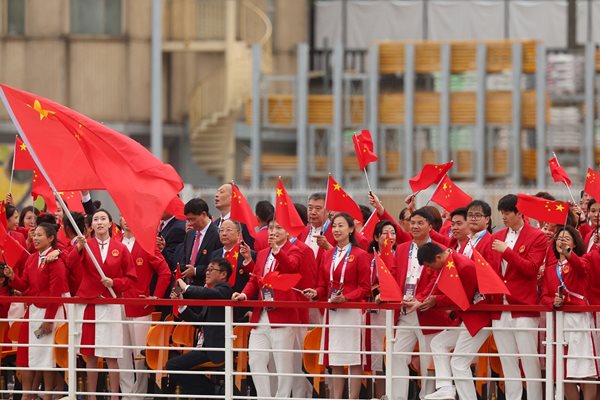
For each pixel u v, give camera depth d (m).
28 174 60.50
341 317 25.23
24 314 26.92
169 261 28.50
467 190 49.09
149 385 26.94
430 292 24.64
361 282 25.22
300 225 25.56
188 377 25.80
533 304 24.38
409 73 60.81
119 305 26.00
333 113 61.56
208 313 25.89
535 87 61.09
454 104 60.81
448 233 27.72
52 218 28.58
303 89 61.72
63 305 26.80
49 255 26.22
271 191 50.62
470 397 24.61
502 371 25.38
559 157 61.94
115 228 27.92
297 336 26.08
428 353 24.50
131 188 25.52
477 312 24.28
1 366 27.81
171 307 27.81
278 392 25.62
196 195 46.91
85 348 25.80
